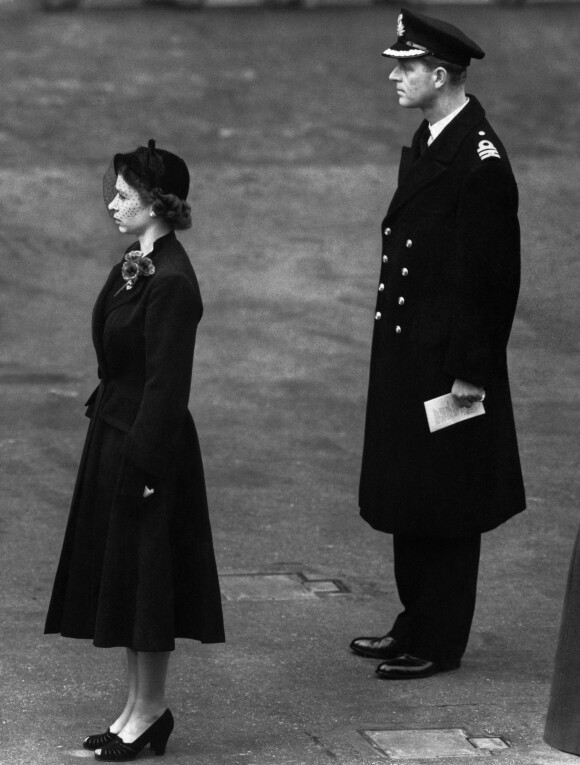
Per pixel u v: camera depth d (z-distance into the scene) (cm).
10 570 2539
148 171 1806
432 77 2103
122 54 9312
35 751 1820
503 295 2070
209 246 5575
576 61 9550
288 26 10575
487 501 2147
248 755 1833
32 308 4681
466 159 2081
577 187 6500
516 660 2209
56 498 2959
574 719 1548
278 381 3994
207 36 10069
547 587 2545
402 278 2138
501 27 10575
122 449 1792
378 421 2175
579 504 3056
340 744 1873
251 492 3055
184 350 1766
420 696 2053
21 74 8612
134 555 1783
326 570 2608
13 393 3734
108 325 1803
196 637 1827
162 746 1825
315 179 6625
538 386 4028
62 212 5938
